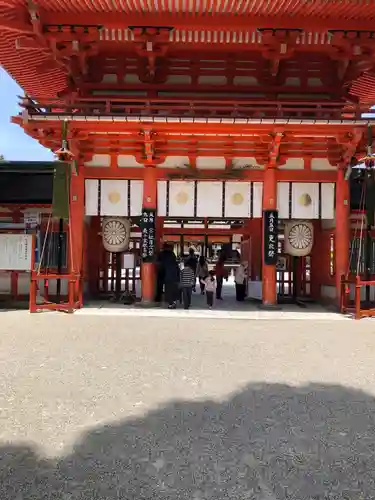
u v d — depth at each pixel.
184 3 12.59
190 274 15.20
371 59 14.39
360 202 15.66
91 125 13.82
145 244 15.34
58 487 3.66
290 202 15.67
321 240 17.56
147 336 10.03
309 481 3.83
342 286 14.73
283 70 15.48
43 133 14.02
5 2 12.60
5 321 12.04
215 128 13.89
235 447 4.43
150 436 4.64
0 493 3.56
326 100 15.06
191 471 3.95
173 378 6.67
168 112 15.20
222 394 5.98
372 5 12.44
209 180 15.58
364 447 4.47
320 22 13.24
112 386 6.26
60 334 10.13
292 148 15.21
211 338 9.90
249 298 19.11
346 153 14.67
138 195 15.61
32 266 14.36
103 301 17.17
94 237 18.27
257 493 3.63
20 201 16.28
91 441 4.51
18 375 6.77
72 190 15.34
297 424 5.02
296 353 8.48
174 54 15.32
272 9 12.78
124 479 3.80
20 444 4.43
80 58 14.51
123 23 13.33
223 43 14.60
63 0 12.51
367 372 7.16
